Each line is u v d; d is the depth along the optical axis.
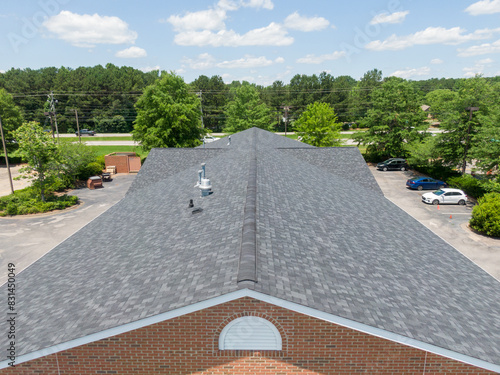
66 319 7.63
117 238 13.12
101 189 38.44
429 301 8.39
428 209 30.61
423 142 45.09
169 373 7.81
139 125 46.91
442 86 159.25
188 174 20.59
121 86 107.88
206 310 7.30
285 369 7.73
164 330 7.49
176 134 46.66
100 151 69.69
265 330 7.46
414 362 7.75
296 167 19.88
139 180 22.06
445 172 40.38
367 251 10.56
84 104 102.50
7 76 112.81
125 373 7.87
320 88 106.12
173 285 7.54
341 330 7.46
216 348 7.60
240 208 11.03
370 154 53.91
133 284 8.46
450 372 7.85
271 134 36.34
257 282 6.44
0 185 41.06
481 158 30.84
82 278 10.13
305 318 7.35
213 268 7.59
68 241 14.20
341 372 7.77
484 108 37.66
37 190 32.22
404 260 10.81
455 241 23.39
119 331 6.73
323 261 8.73
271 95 107.12
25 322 8.12
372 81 110.44
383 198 18.59
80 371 7.87
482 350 6.77
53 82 109.50
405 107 51.41
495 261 20.38
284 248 8.59
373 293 7.86
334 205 14.48
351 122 101.69
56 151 32.25
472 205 31.78
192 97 49.00
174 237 11.07
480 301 9.28
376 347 7.61
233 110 62.69
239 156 20.58
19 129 30.47
